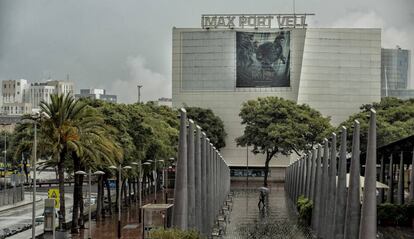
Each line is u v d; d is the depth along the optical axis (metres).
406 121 130.00
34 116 58.53
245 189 140.38
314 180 69.62
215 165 73.50
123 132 76.12
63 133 57.00
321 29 176.75
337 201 48.94
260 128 146.88
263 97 167.25
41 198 119.94
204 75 179.38
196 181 53.19
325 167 58.38
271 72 176.75
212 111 176.38
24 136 59.84
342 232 48.44
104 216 79.19
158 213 77.31
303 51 176.50
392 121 134.88
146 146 84.38
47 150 57.38
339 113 177.38
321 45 176.75
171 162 124.00
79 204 67.19
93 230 65.19
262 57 176.88
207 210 60.25
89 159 63.22
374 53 177.38
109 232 63.41
